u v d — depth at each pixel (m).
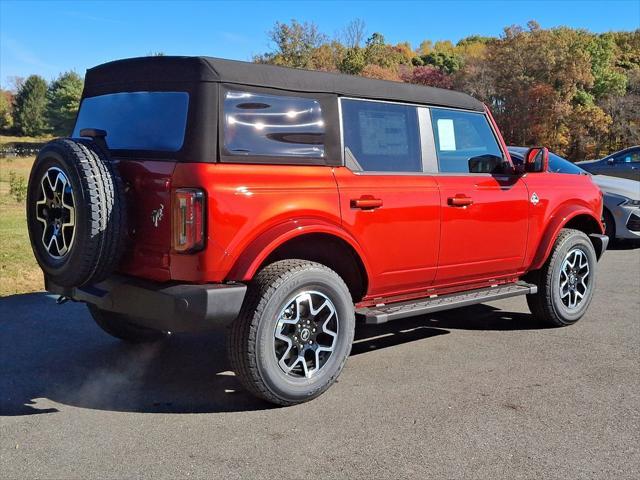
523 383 4.34
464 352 5.05
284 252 4.11
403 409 3.88
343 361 4.10
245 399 4.05
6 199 15.11
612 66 67.50
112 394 4.12
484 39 106.88
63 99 110.69
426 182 4.65
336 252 4.31
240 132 3.72
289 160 3.91
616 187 10.59
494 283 5.41
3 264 7.83
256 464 3.17
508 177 5.33
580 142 56.72
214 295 3.51
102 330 5.60
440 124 4.91
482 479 3.04
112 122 4.14
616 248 10.84
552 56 56.75
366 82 4.41
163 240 3.61
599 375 4.51
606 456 3.28
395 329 5.79
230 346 3.73
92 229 3.50
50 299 6.62
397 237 4.43
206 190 3.50
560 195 5.71
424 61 86.44
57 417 3.75
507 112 58.47
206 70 3.64
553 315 5.69
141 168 3.71
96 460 3.21
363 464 3.18
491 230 5.08
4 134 119.75
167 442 3.42
